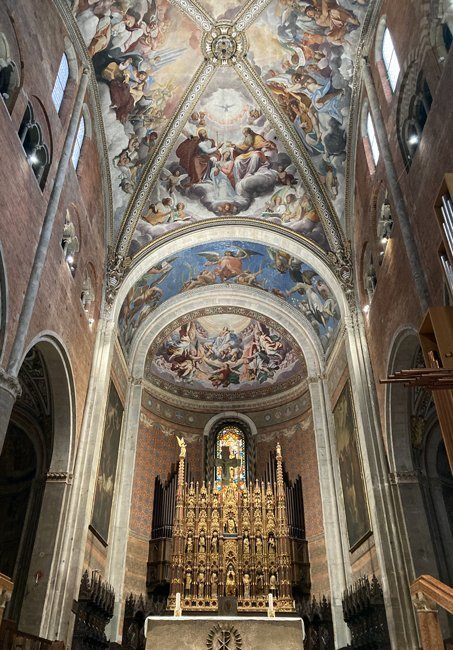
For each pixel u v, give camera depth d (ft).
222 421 77.77
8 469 51.57
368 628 45.34
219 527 62.18
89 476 45.98
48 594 39.24
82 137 49.96
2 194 29.68
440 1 32.96
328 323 65.92
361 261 55.11
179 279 70.54
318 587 59.77
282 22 51.13
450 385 21.72
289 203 62.39
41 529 41.65
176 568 59.00
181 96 56.95
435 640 14.47
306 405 71.56
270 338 76.69
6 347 30.45
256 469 73.56
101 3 45.06
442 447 48.73
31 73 34.94
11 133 31.09
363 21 47.24
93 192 52.65
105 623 48.93
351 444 55.26
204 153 60.75
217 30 52.60
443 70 31.81
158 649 33.30
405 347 41.86
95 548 50.19
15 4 32.53
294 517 65.10
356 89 51.93
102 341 54.08
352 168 56.34
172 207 62.54
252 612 56.13
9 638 27.61
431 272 34.22
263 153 60.70
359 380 51.11
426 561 40.01
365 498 49.26
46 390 46.16
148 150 58.85
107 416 54.90
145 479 67.05
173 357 76.95
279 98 57.21
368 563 48.91
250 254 68.64
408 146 39.06
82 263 48.37
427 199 34.58
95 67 49.60
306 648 55.52
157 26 50.26
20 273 32.48
